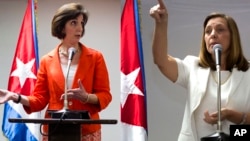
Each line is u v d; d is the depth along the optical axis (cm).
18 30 396
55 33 246
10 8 400
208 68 208
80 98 218
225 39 205
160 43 211
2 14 399
